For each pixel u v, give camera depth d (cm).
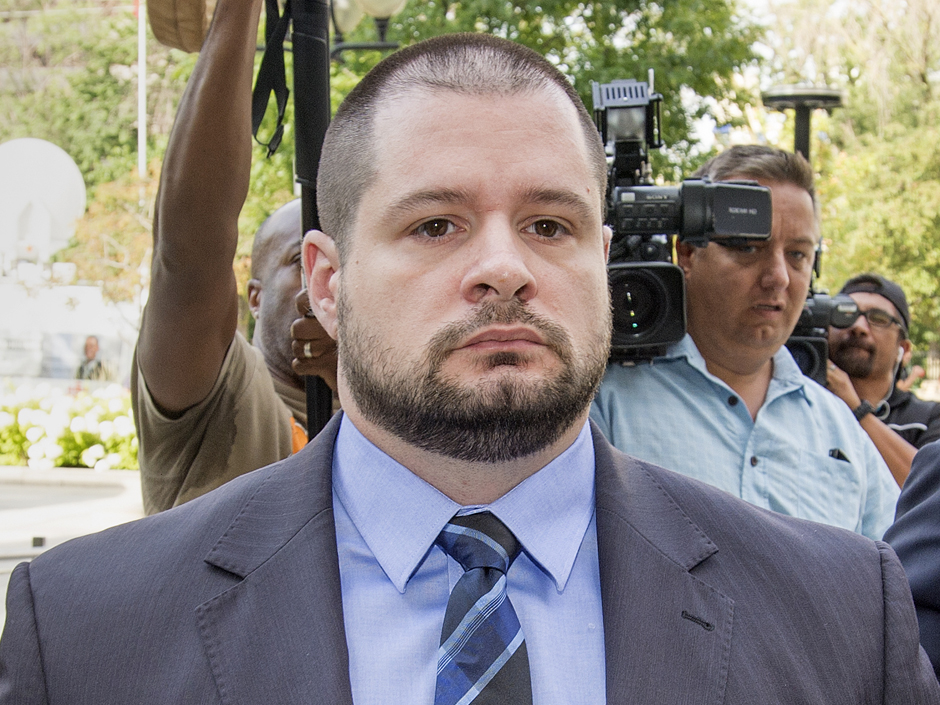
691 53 1011
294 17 197
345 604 138
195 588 136
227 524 142
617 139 262
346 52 909
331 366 206
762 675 133
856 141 1853
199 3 198
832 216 1767
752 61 1075
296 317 261
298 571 136
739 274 253
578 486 146
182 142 189
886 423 406
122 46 2380
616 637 133
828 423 265
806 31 1706
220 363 213
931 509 196
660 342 251
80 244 1967
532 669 133
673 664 132
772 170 257
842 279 1752
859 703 136
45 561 142
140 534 144
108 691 130
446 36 143
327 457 149
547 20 1014
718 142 1179
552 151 136
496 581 134
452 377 130
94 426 1212
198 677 129
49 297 2055
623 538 141
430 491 141
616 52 1009
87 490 1132
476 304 130
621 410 257
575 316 135
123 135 2370
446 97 137
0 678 134
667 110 1007
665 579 138
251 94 199
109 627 133
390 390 133
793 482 252
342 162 143
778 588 140
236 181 192
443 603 138
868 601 143
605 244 162
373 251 136
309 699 126
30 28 2427
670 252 271
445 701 125
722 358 259
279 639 131
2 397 1407
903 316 395
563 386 132
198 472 220
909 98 1784
